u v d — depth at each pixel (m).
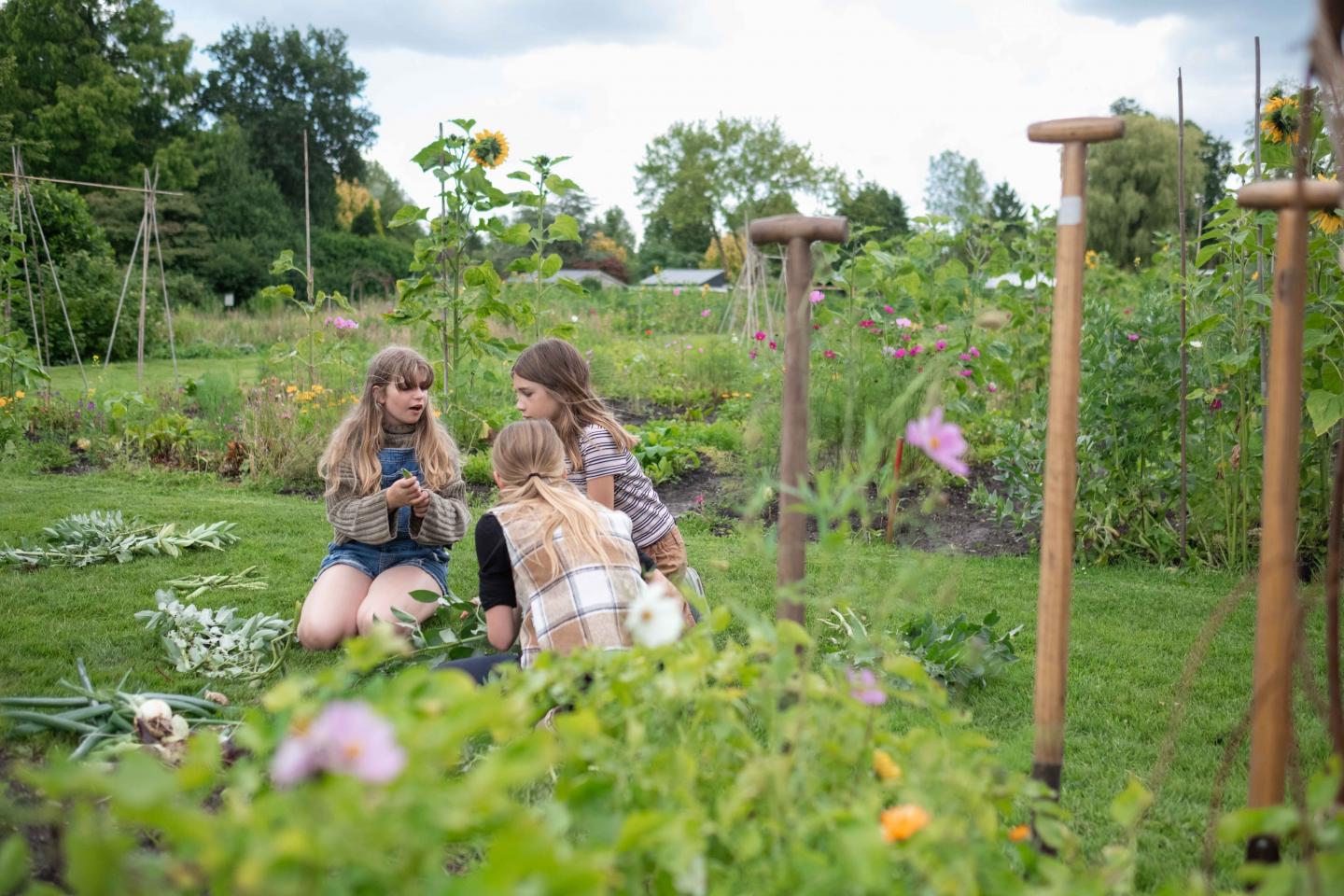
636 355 10.59
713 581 4.17
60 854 1.67
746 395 8.31
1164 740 2.73
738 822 1.30
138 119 34.84
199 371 13.88
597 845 1.28
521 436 2.72
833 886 1.13
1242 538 4.51
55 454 6.96
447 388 6.51
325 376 8.27
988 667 3.07
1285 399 1.44
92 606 3.71
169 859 1.05
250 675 3.07
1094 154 33.31
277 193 39.03
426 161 6.07
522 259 6.64
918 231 7.44
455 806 1.01
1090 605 4.00
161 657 3.22
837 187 51.75
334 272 37.25
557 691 1.55
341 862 1.04
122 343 15.68
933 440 1.45
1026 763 2.08
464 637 3.10
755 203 50.88
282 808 0.99
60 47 32.25
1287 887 1.09
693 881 1.21
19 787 1.94
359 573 3.42
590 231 70.44
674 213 53.69
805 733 1.39
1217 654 3.43
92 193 30.92
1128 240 33.03
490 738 2.21
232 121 42.06
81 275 15.57
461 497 3.66
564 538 2.57
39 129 30.81
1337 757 1.27
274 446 6.60
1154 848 2.11
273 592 3.96
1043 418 5.06
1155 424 4.68
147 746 2.18
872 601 3.12
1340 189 1.32
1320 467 4.26
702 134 52.28
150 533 4.74
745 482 4.57
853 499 1.46
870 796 1.25
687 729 1.54
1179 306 4.89
